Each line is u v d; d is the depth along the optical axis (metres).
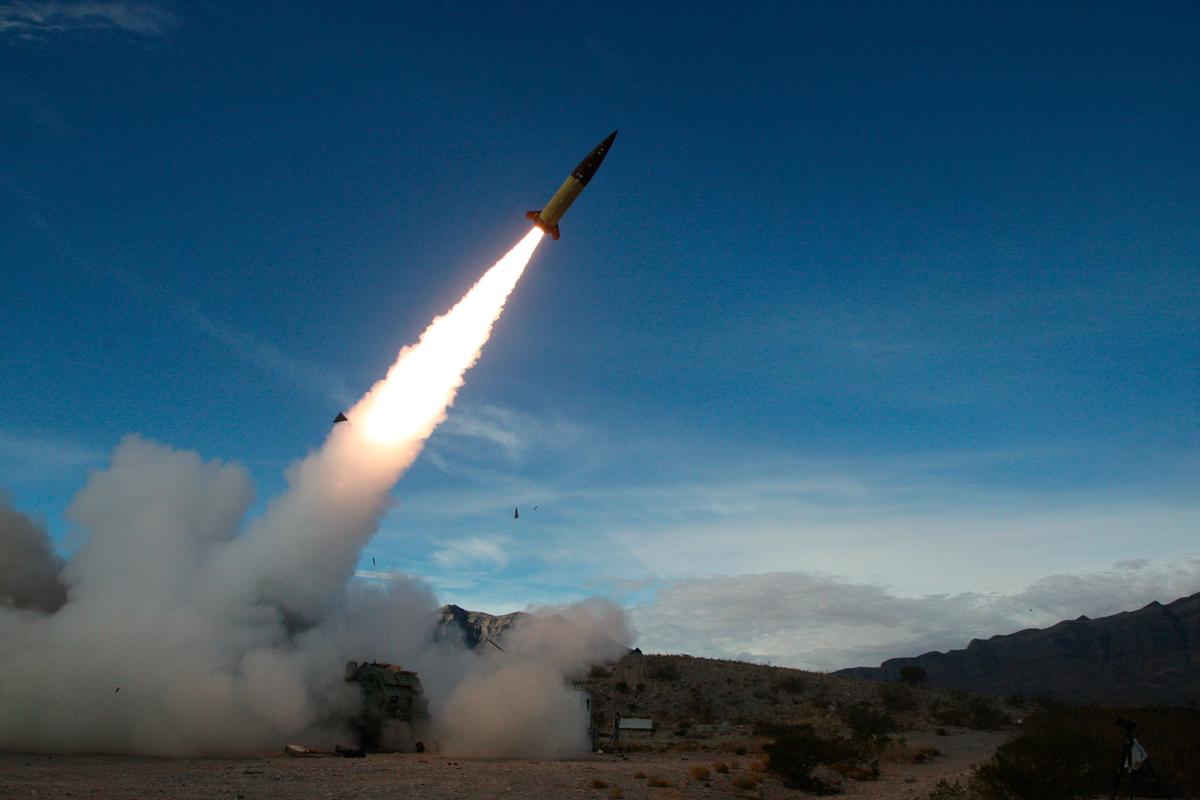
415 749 47.50
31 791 24.78
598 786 31.97
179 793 25.62
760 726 70.56
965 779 39.78
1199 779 35.44
